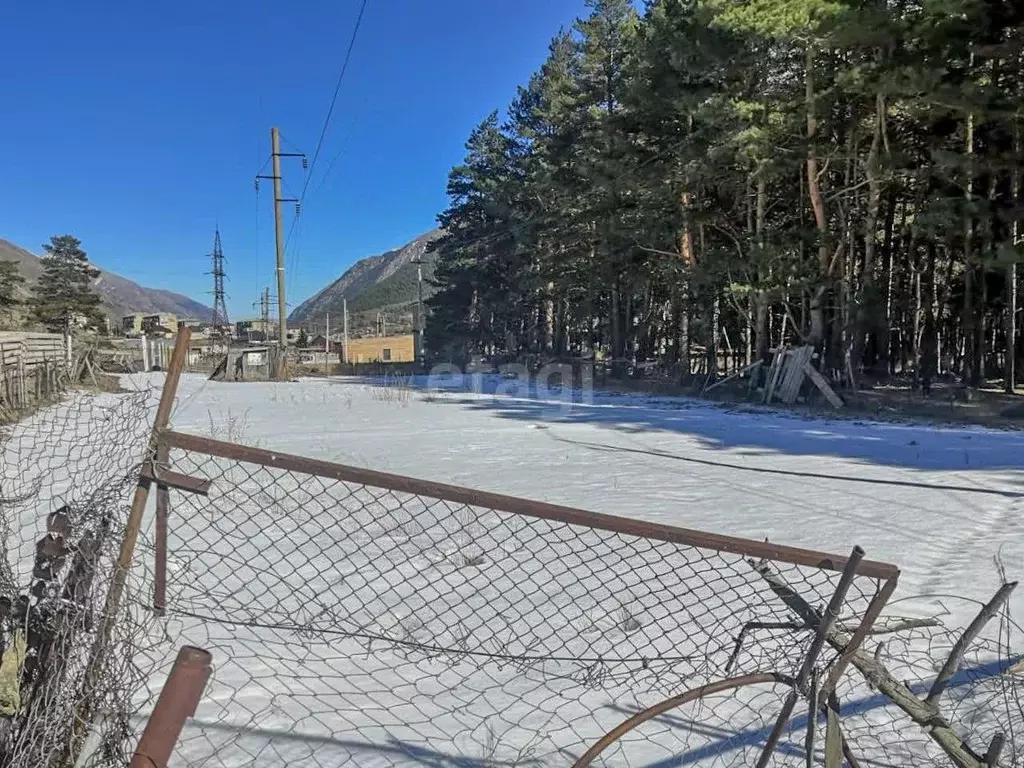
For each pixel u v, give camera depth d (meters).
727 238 29.55
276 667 3.27
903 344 31.59
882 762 2.57
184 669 1.63
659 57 23.52
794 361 20.91
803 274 21.94
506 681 3.23
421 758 2.61
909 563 5.30
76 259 58.56
